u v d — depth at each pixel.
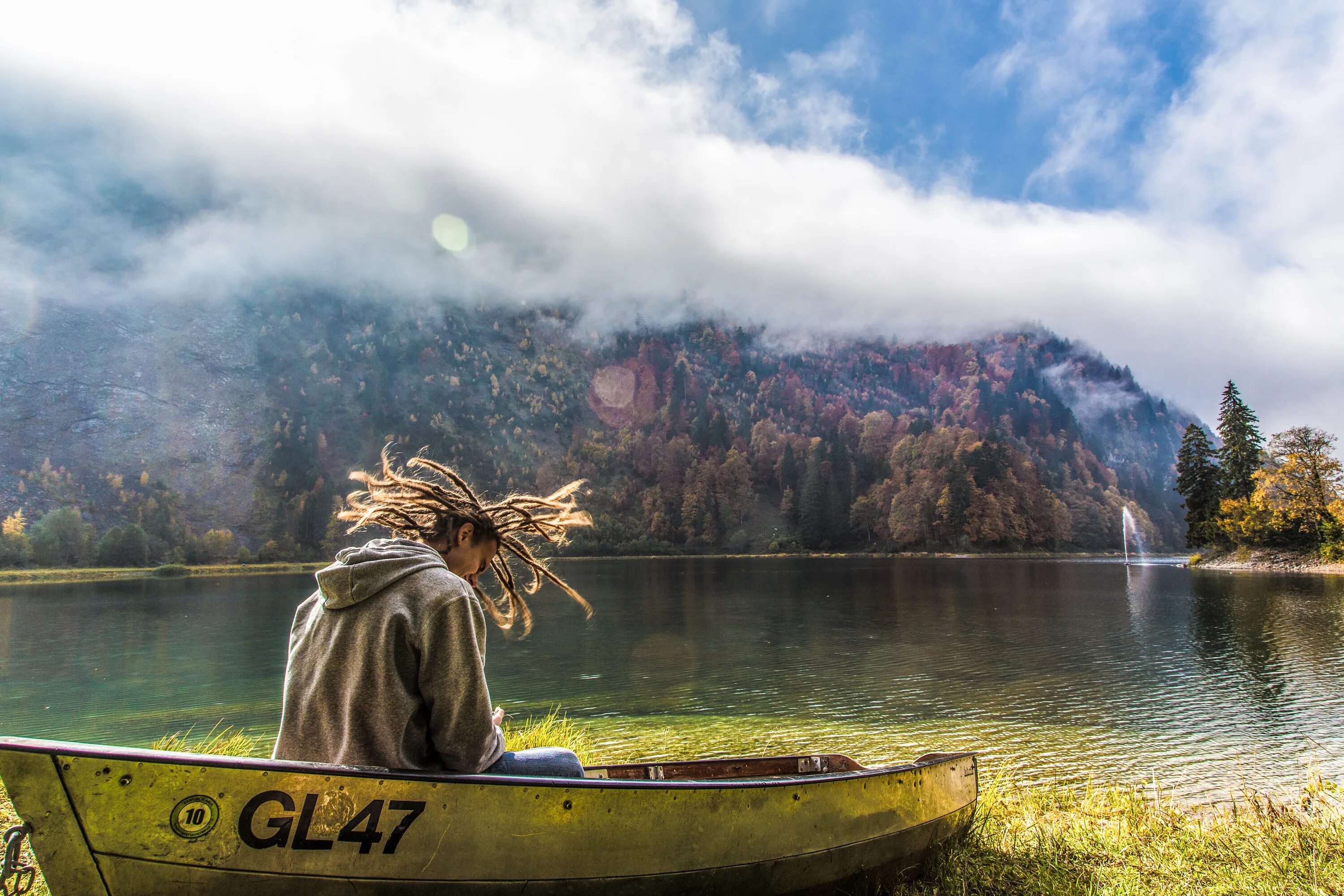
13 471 186.00
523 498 3.21
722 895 3.17
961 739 15.93
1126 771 13.54
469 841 2.50
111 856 2.12
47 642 38.00
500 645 33.16
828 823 3.60
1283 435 81.81
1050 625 37.69
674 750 14.84
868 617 43.22
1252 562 83.56
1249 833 5.25
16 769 2.01
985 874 4.23
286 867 2.27
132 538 143.00
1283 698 20.08
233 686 24.97
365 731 2.36
